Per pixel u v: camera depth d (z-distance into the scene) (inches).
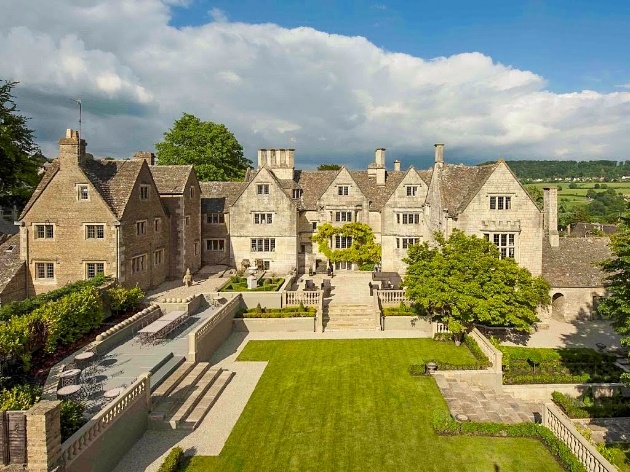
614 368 1155.9
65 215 1517.0
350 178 2249.0
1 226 2277.3
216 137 3073.3
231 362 1218.0
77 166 1508.4
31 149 2016.5
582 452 723.4
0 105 1872.5
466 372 1093.1
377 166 2351.1
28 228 1524.4
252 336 1443.2
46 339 1016.9
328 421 896.9
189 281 1823.3
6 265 1521.9
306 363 1209.4
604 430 889.5
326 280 1987.0
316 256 2295.8
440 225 1748.3
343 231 2220.7
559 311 1640.0
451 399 989.8
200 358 1151.6
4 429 552.1
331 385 1067.3
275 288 1707.7
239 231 2207.2
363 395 1012.5
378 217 2252.7
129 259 1590.8
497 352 1090.1
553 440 784.9
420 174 2288.4
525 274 1293.1
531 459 767.7
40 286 1537.9
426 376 1116.5
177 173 2038.6
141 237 1685.5
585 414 928.3
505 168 1593.3
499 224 1595.7
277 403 973.8
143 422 835.4
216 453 781.3
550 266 1644.9
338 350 1309.1
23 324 960.3
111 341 1155.9
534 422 886.4
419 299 1332.4
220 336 1357.0
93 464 662.5
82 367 999.6
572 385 1063.0
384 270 2201.0
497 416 918.4
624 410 941.2
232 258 2219.5
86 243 1521.9
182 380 1013.2
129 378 938.7
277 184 2174.0
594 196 6028.5
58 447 577.6
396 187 2153.1
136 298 1454.2
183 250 1964.8
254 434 845.2
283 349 1320.1
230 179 3142.2
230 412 930.7
